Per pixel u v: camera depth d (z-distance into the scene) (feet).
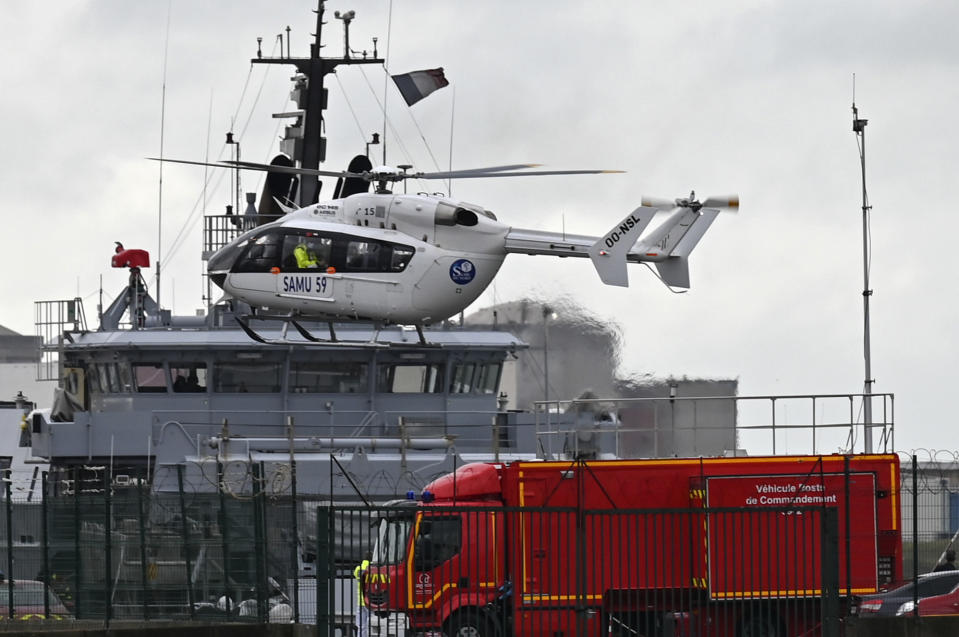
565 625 312.29
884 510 331.36
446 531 323.98
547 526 314.35
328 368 492.54
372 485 461.78
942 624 298.56
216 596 342.23
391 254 468.75
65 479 481.05
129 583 345.72
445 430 493.36
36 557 357.82
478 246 469.57
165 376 486.79
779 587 295.89
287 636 318.24
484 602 315.17
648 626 311.06
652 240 461.37
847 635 298.15
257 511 341.00
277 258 477.36
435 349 491.72
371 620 305.73
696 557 324.80
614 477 329.52
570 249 460.55
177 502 349.00
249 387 488.85
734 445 369.09
